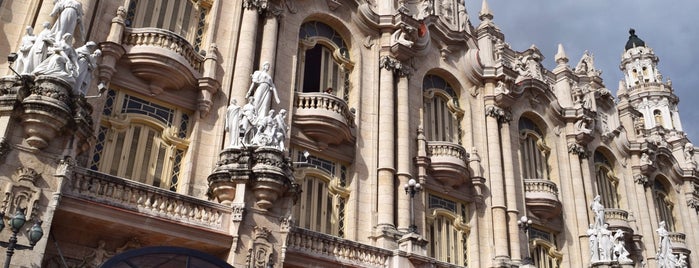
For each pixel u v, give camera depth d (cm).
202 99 1986
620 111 3947
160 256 1327
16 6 1770
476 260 2506
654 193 3759
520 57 3425
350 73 2534
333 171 2286
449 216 2542
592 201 3175
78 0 1803
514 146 2984
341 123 2242
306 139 2227
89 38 1819
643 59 5247
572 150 3266
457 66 2941
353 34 2573
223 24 2189
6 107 1345
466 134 2806
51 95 1380
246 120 1792
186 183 1866
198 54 2067
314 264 1772
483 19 3303
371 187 2291
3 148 1306
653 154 3747
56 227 1509
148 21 2055
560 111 3312
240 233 1623
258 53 2197
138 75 1912
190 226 1571
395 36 2619
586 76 3688
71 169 1412
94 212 1439
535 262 2812
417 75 2719
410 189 2250
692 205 3969
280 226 1700
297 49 2350
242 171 1681
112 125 1827
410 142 2512
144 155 1872
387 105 2461
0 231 1235
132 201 1525
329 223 2180
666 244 3141
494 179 2736
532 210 2878
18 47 1711
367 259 1908
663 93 5019
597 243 2770
